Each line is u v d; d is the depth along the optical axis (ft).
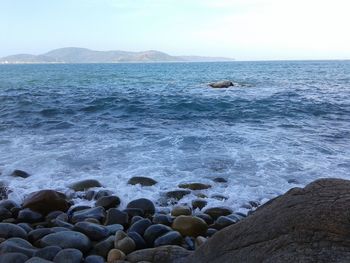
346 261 8.41
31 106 58.70
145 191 23.81
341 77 150.51
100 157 31.30
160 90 92.27
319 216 9.59
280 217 10.26
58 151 33.09
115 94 78.69
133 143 36.24
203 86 106.93
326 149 34.76
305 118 52.31
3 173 27.09
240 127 45.34
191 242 16.75
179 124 47.06
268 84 114.62
